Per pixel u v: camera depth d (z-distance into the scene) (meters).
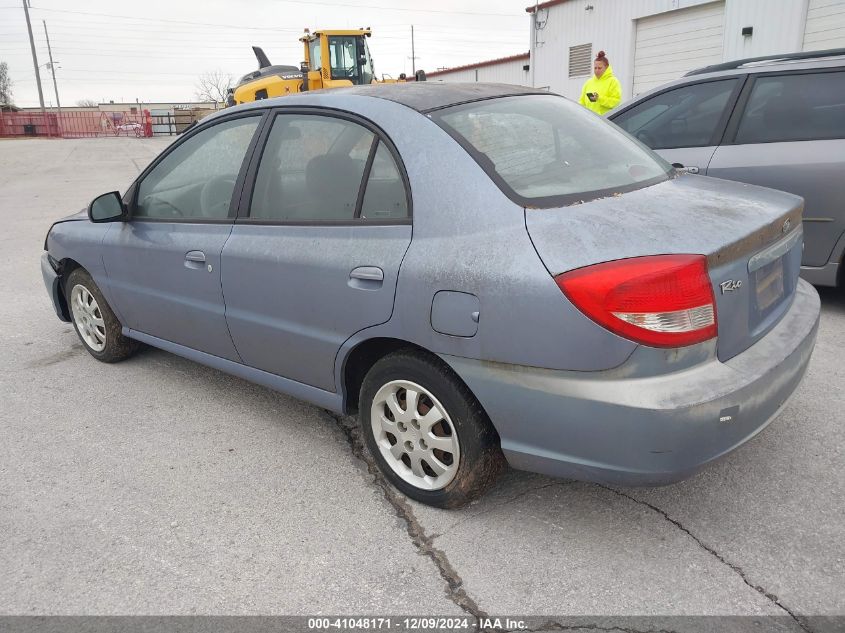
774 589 2.21
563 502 2.74
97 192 13.55
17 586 2.38
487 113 2.80
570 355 2.12
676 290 2.04
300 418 3.62
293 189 3.02
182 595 2.31
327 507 2.80
